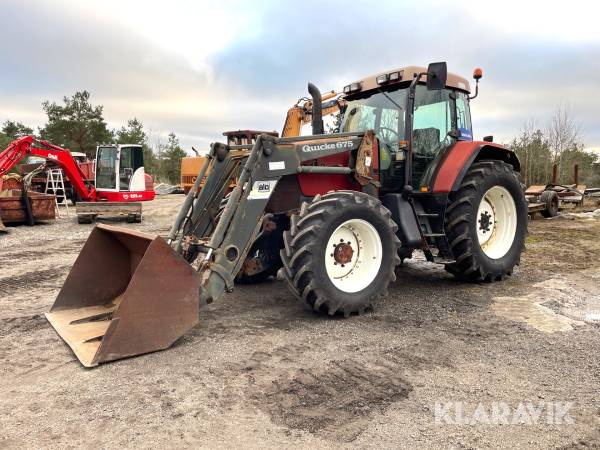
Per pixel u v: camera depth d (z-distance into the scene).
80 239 9.95
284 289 5.17
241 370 3.04
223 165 4.54
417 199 5.23
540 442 2.26
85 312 4.13
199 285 3.49
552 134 30.39
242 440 2.27
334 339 3.60
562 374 2.97
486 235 5.57
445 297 4.80
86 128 33.31
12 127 42.19
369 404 2.61
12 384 2.88
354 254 4.29
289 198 4.59
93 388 2.80
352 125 5.54
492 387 2.81
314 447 2.22
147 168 44.25
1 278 6.09
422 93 5.21
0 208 11.80
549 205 12.00
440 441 2.27
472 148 5.20
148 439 2.28
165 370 3.04
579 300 4.66
